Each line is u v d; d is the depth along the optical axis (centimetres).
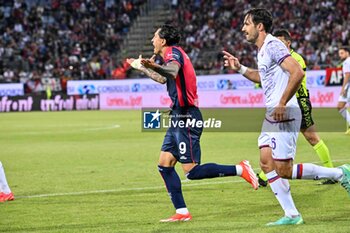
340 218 1012
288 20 5788
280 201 975
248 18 972
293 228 933
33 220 1063
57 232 958
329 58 5128
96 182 1498
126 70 5816
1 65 6022
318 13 5706
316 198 1218
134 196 1292
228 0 6228
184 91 1030
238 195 1279
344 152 1966
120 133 2994
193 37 6091
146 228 971
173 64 1000
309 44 5412
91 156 2069
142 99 5281
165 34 1034
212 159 1886
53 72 5978
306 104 1385
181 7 6456
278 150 965
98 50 6331
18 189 1416
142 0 6700
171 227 973
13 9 6625
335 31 5438
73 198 1282
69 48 6322
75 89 5541
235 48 5684
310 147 2161
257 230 926
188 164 1050
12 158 2053
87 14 6656
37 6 6750
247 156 1947
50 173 1675
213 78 4975
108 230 962
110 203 1216
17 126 3619
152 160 1923
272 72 962
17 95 5578
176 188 1039
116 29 6519
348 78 2414
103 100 5488
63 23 6588
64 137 2845
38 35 6425
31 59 6100
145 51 6256
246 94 4747
